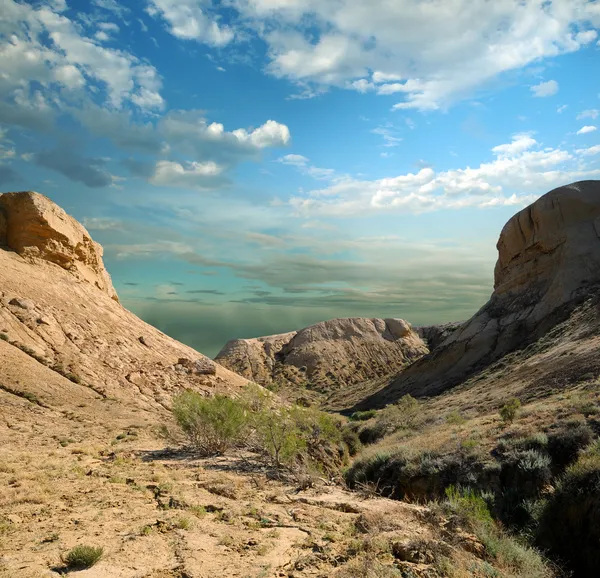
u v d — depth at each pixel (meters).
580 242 52.91
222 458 17.05
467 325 59.88
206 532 8.09
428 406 39.59
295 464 15.78
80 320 39.06
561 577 9.23
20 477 11.41
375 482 17.75
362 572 6.38
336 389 96.25
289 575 6.32
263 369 110.50
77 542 7.12
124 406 28.97
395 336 123.56
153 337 45.81
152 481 12.21
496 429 18.34
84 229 51.22
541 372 32.00
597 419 15.42
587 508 10.73
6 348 29.91
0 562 6.13
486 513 9.95
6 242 43.59
